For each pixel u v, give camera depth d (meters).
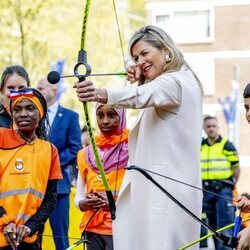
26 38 25.95
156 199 5.59
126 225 5.87
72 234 9.24
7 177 6.20
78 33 28.70
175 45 5.72
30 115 6.26
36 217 6.18
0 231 6.07
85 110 5.52
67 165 8.60
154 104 5.46
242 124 22.52
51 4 26.91
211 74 22.00
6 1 24.97
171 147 5.58
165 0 18.52
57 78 5.29
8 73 7.37
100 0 30.86
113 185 6.81
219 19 17.77
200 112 5.70
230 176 11.73
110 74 5.67
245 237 5.17
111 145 6.89
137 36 5.75
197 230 5.67
